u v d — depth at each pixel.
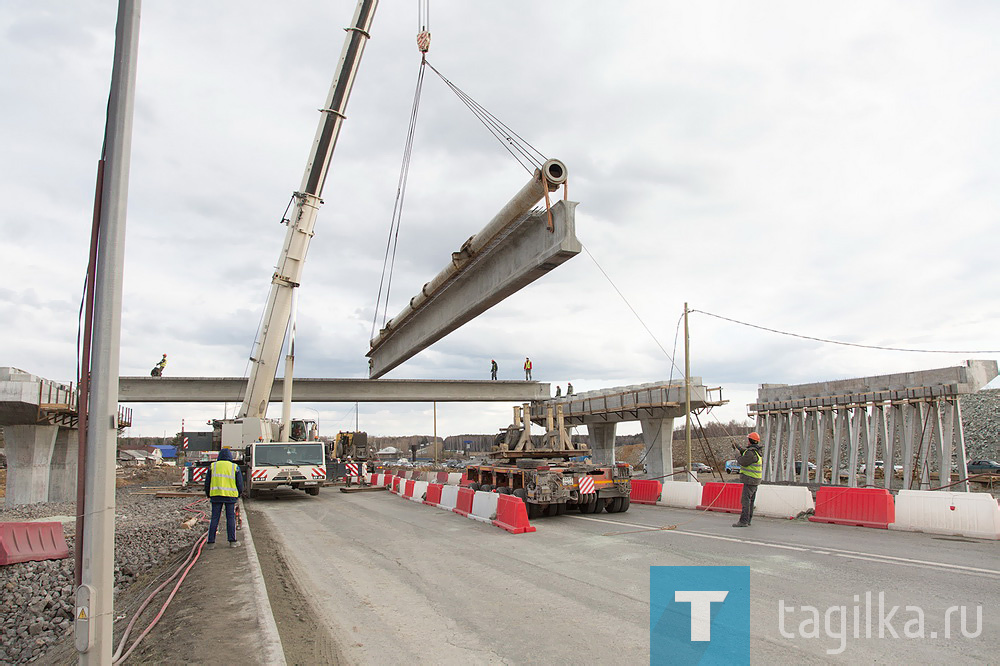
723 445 62.09
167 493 25.34
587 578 8.16
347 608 7.11
